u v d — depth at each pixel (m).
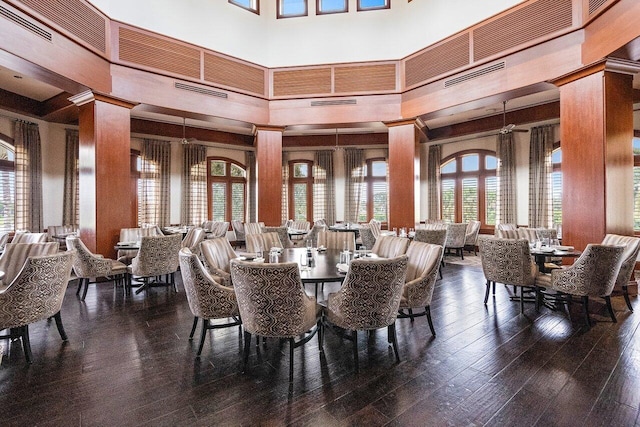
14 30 3.63
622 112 3.95
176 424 1.76
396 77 6.18
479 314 3.46
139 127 7.27
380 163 9.23
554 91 5.73
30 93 5.56
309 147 9.23
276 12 6.55
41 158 6.21
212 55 5.89
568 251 3.79
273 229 5.77
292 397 2.00
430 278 2.82
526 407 1.89
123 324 3.21
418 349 2.64
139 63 5.14
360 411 1.87
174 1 5.51
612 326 3.08
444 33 5.56
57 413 1.85
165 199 8.02
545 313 3.46
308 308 2.26
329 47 6.39
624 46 3.51
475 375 2.24
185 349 2.66
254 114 6.34
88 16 4.52
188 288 2.59
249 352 2.58
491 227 7.83
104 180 4.81
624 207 3.97
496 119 7.07
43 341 2.80
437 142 8.59
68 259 2.72
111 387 2.11
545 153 6.84
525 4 4.60
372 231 5.83
